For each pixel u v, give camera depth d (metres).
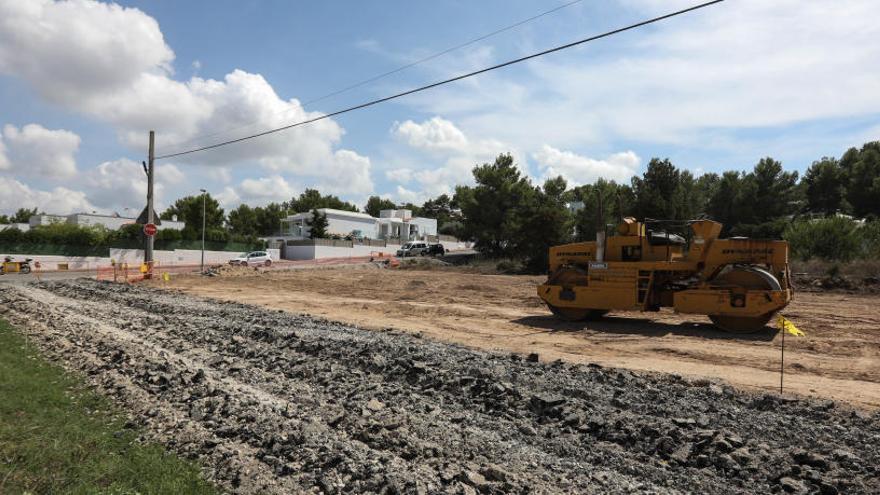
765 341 13.94
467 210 56.25
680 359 11.90
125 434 7.01
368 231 81.44
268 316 16.91
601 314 17.89
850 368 10.95
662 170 49.66
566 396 8.24
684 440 6.52
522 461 6.14
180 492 5.38
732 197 52.72
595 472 5.90
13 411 7.60
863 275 26.44
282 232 81.69
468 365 9.88
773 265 15.11
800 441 6.50
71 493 5.22
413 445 6.46
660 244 16.56
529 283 32.06
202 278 34.78
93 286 27.20
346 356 10.98
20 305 20.09
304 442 6.52
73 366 10.70
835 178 66.19
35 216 70.56
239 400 8.20
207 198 75.75
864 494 5.27
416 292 27.36
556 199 56.81
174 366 10.16
